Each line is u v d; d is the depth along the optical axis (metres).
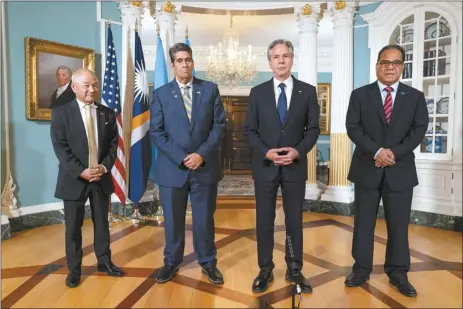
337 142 5.07
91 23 4.68
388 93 2.53
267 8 5.23
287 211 2.54
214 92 2.74
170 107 2.66
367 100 2.55
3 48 3.93
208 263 2.75
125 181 4.42
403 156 2.43
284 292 2.54
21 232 4.04
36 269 2.99
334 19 5.08
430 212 4.31
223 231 4.10
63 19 4.43
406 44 4.57
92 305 2.38
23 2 4.09
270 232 2.60
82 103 2.67
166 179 2.68
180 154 2.59
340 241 3.79
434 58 4.32
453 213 4.12
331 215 4.98
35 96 4.17
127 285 2.68
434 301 2.40
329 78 9.29
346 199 4.99
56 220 4.40
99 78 4.79
